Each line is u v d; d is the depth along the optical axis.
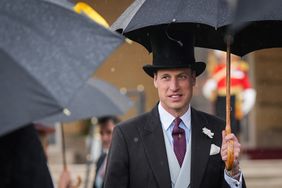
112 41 6.26
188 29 8.23
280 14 7.30
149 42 8.75
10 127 5.55
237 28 5.77
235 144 7.86
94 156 17.47
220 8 7.46
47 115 5.70
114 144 8.38
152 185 8.20
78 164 23.61
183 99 8.22
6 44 5.98
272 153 25.27
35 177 6.28
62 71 6.00
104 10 14.10
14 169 6.24
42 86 5.78
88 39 6.22
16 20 6.16
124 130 8.40
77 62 6.09
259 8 5.79
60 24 6.24
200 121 8.37
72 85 5.95
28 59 5.97
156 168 8.19
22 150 6.26
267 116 26.34
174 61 8.15
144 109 17.44
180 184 8.16
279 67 26.31
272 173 22.20
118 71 18.86
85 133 24.06
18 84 5.71
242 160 24.66
